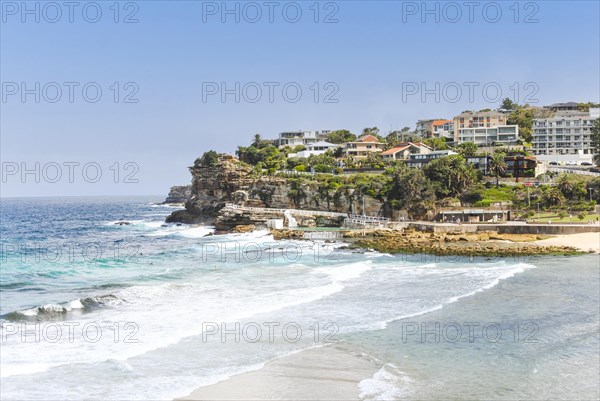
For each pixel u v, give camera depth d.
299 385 26.97
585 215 101.44
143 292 47.19
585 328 37.19
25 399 24.17
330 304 43.62
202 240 99.94
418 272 59.47
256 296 46.22
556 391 26.48
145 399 24.61
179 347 32.12
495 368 29.59
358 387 26.83
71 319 38.03
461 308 42.69
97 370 27.95
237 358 30.61
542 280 54.38
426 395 25.91
